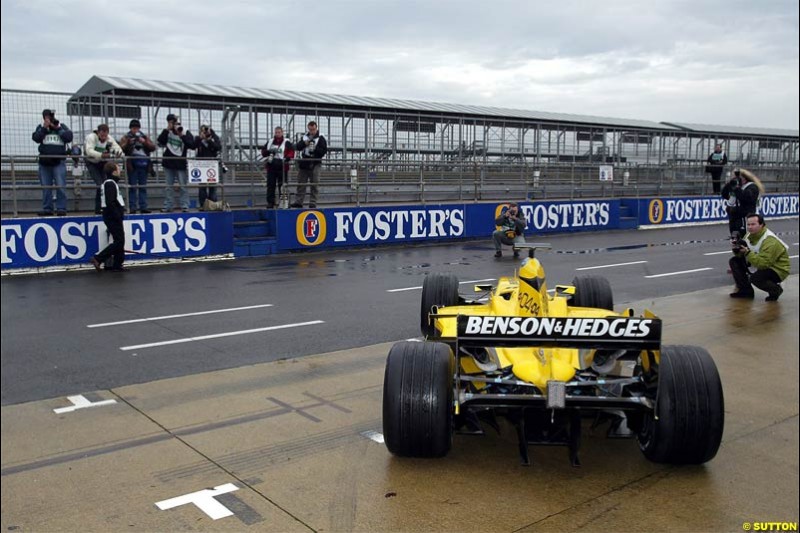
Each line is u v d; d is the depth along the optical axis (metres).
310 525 4.20
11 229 14.41
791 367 7.55
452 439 5.36
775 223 30.88
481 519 4.27
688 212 29.52
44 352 8.27
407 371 4.88
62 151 15.31
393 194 22.19
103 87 18.28
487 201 23.56
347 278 14.24
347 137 23.53
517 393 5.11
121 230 15.06
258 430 5.72
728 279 14.29
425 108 24.77
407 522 4.23
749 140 38.84
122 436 5.60
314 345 8.65
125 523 4.23
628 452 5.25
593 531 4.14
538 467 4.99
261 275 14.60
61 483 4.75
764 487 4.71
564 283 13.64
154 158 15.97
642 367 5.23
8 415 6.09
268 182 18.75
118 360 7.92
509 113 28.80
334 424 5.85
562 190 27.91
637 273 15.12
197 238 16.80
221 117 20.33
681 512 4.36
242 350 8.39
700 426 4.66
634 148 32.69
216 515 4.33
